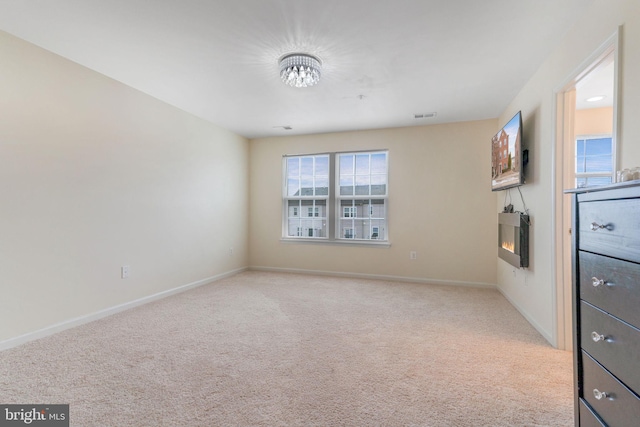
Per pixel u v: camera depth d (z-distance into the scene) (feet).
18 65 7.49
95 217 9.32
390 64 8.59
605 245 3.37
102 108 9.48
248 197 17.40
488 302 11.47
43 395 5.50
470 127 13.98
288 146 16.92
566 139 7.50
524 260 9.50
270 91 10.58
